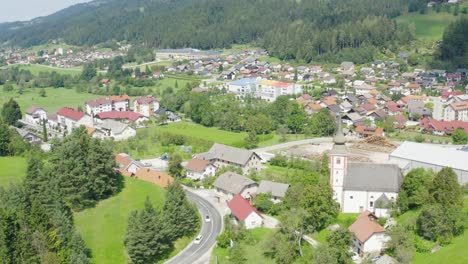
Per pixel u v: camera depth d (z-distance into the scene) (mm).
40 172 126625
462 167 151250
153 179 158625
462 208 119750
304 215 116500
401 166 160875
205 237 126500
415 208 127188
